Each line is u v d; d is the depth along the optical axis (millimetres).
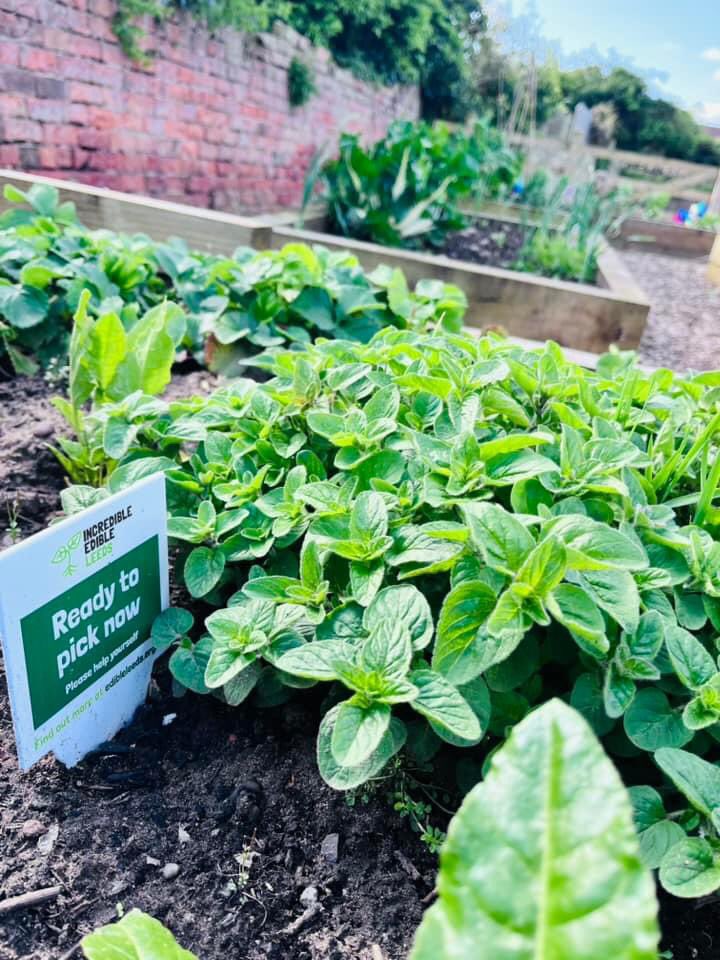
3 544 1612
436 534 1104
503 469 1260
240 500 1377
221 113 5301
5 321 2377
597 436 1399
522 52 9273
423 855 1102
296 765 1222
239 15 5250
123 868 1056
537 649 1138
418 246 5668
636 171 12180
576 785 505
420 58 10211
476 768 1166
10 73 3477
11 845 1066
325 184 5883
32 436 1949
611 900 465
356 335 2434
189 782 1188
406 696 949
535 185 7711
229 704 1283
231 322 2350
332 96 7461
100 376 1696
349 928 1009
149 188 4691
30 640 1024
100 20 3945
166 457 1526
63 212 2850
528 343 2887
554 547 953
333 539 1206
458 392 1421
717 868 868
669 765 923
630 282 4578
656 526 1229
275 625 1149
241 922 1008
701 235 8328
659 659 1122
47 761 1204
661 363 4027
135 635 1245
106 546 1120
